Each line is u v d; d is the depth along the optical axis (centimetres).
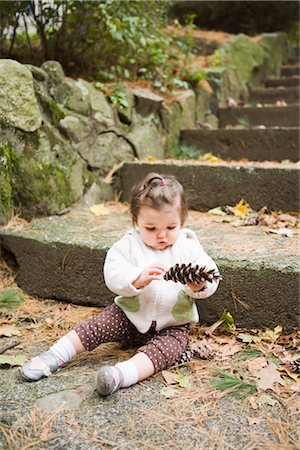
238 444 146
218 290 224
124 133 377
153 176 205
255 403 167
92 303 255
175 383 181
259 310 219
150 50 416
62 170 320
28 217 301
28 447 146
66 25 363
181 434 151
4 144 286
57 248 260
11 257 286
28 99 298
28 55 382
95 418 160
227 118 509
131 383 179
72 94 341
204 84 498
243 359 197
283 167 316
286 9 668
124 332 206
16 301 258
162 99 413
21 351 209
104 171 358
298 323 212
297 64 728
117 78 409
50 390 177
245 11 669
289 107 480
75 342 197
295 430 153
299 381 179
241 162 390
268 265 216
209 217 316
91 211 325
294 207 312
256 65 613
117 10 361
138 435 151
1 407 167
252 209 321
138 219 201
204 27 684
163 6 442
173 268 184
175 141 437
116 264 198
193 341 215
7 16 350
